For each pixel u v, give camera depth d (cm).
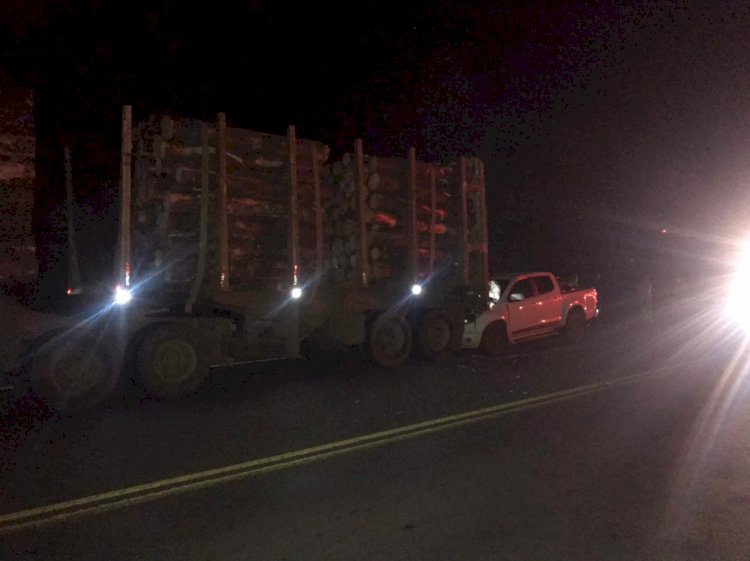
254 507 538
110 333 883
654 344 1518
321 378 1080
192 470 624
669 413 850
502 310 1386
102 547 465
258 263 1045
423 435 746
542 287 1500
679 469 635
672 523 511
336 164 1202
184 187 980
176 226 983
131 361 912
